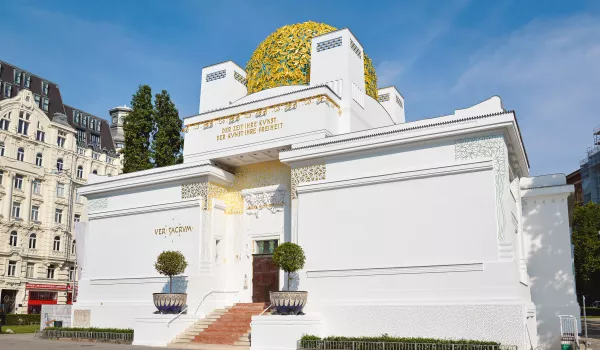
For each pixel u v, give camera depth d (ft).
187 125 82.17
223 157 77.05
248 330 63.87
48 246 172.86
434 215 57.00
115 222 84.84
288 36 84.53
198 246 74.18
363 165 62.80
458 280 54.08
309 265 63.46
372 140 61.82
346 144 63.41
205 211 75.51
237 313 68.80
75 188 187.21
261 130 74.59
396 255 58.23
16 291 162.30
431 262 56.03
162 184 81.10
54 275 176.14
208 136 79.46
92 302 82.79
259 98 81.30
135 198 83.71
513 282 51.19
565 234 70.38
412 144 59.98
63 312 85.81
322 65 78.28
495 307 51.21
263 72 84.02
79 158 190.60
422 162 59.11
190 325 67.77
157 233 79.10
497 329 50.70
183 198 78.38
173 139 116.16
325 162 65.67
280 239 74.02
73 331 75.46
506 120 54.24
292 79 81.41
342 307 59.36
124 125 115.96
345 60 76.43
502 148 54.90
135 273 80.07
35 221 170.81
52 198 176.24
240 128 76.64
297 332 56.70
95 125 206.28
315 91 71.31
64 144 185.47
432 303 54.54
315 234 64.03
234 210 79.36
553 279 69.67
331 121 71.77
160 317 65.98
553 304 68.85
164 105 117.19
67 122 189.88
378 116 85.46
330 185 64.03
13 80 174.09
